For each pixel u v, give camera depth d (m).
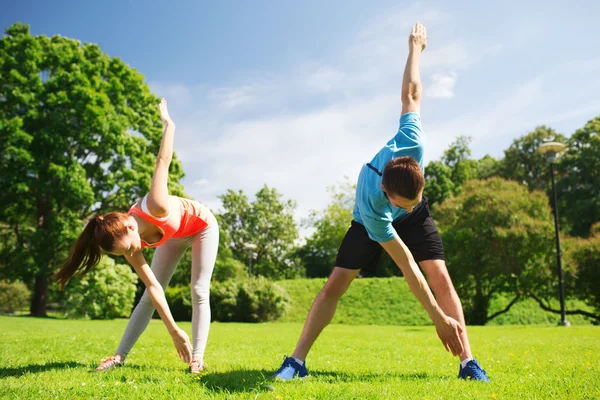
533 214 18.92
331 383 2.88
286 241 46.47
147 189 20.73
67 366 3.45
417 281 2.68
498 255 18.38
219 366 3.72
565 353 5.06
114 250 2.85
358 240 3.27
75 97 19.03
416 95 3.13
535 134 39.59
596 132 36.12
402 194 2.39
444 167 40.50
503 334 9.44
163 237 3.27
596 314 18.42
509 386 2.71
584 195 35.84
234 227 46.88
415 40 3.28
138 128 22.20
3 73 19.30
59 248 19.44
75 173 18.61
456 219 19.88
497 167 42.28
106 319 16.97
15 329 9.12
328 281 3.33
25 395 2.34
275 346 5.93
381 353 5.19
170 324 2.94
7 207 19.39
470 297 19.56
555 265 17.28
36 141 18.58
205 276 3.61
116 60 21.83
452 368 3.88
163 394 2.43
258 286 19.91
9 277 19.69
